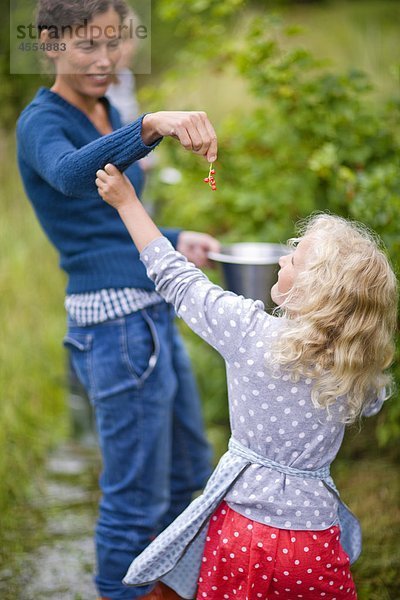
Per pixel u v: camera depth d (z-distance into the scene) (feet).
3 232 14.32
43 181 7.73
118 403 7.96
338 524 6.79
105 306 7.89
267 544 6.40
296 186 11.60
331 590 6.66
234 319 6.44
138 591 8.18
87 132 7.72
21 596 9.07
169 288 6.68
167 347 8.32
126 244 7.98
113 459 8.09
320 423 6.48
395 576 9.27
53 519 10.52
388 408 11.25
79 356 8.18
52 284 14.28
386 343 6.61
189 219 13.09
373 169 10.85
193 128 6.22
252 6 16.33
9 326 13.17
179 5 12.36
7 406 12.12
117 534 8.05
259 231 12.19
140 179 8.24
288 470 6.50
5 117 16.96
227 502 6.64
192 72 12.91
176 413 8.90
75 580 9.36
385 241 9.94
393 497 10.64
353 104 11.15
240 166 12.25
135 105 12.64
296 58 11.21
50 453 12.04
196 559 7.00
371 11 24.95
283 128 11.65
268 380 6.38
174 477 9.07
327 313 6.25
